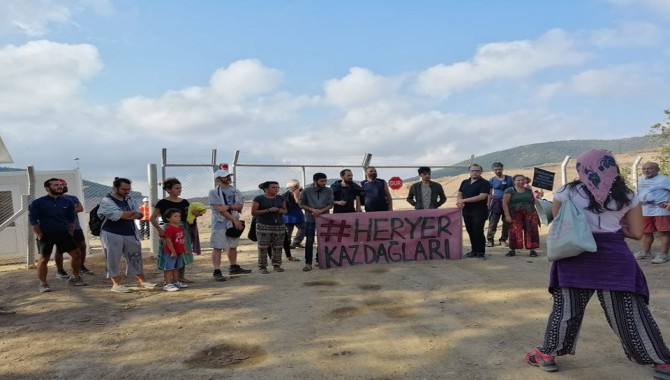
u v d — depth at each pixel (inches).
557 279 148.4
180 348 191.0
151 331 213.8
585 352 168.1
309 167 521.0
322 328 208.4
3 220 453.7
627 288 136.9
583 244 136.2
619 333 141.7
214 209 320.5
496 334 192.9
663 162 628.1
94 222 292.7
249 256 426.6
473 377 152.5
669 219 320.2
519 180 376.2
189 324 221.6
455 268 332.5
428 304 241.4
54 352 190.7
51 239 296.0
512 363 161.9
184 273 344.8
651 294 244.5
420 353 175.3
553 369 151.9
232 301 260.1
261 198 337.1
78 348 194.5
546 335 150.9
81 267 354.6
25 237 456.4
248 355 182.4
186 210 306.2
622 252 140.1
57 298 277.0
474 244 372.2
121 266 385.1
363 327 207.8
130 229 295.9
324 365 167.6
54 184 301.6
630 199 140.3
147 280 331.0
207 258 416.2
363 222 364.5
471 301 244.2
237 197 330.0
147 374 166.7
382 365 165.6
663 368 137.6
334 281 304.5
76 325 225.5
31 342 203.2
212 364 174.6
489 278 294.8
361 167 535.5
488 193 365.7
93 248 560.4
